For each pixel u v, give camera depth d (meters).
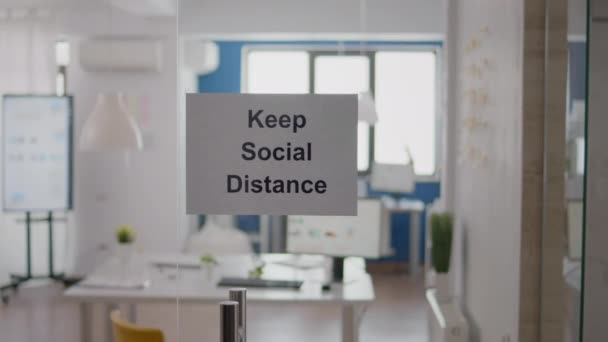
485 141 3.27
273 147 1.59
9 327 5.26
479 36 3.45
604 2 1.77
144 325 4.95
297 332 5.14
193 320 5.10
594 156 1.78
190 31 7.00
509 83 2.71
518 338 2.47
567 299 2.02
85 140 4.73
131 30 7.00
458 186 4.28
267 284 3.50
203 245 6.89
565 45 2.18
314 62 8.19
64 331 5.17
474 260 3.60
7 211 6.49
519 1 2.50
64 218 6.82
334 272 3.66
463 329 3.40
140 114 7.03
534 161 2.42
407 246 7.91
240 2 6.95
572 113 1.98
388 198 8.07
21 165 6.50
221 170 1.59
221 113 1.59
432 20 6.92
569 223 2.01
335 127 1.59
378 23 6.94
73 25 6.98
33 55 6.81
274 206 1.59
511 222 2.64
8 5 6.75
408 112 8.11
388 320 5.50
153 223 7.12
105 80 7.00
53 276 6.61
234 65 8.24
